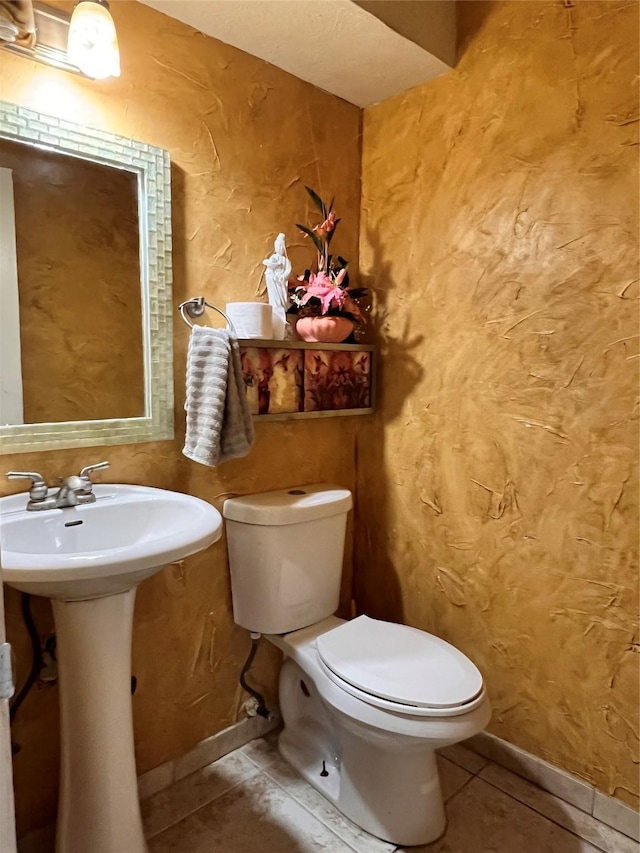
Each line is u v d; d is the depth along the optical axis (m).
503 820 1.48
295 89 1.76
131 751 1.25
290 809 1.51
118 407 1.42
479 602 1.72
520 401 1.59
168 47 1.46
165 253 1.46
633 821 1.43
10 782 0.65
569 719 1.54
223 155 1.59
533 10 1.50
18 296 1.26
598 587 1.47
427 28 1.59
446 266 1.74
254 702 1.78
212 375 1.43
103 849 1.20
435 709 1.23
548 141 1.48
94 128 1.33
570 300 1.47
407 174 1.84
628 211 1.35
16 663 1.29
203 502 1.31
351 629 1.57
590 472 1.46
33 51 1.21
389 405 1.95
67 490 1.25
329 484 1.89
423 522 1.87
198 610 1.63
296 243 1.81
